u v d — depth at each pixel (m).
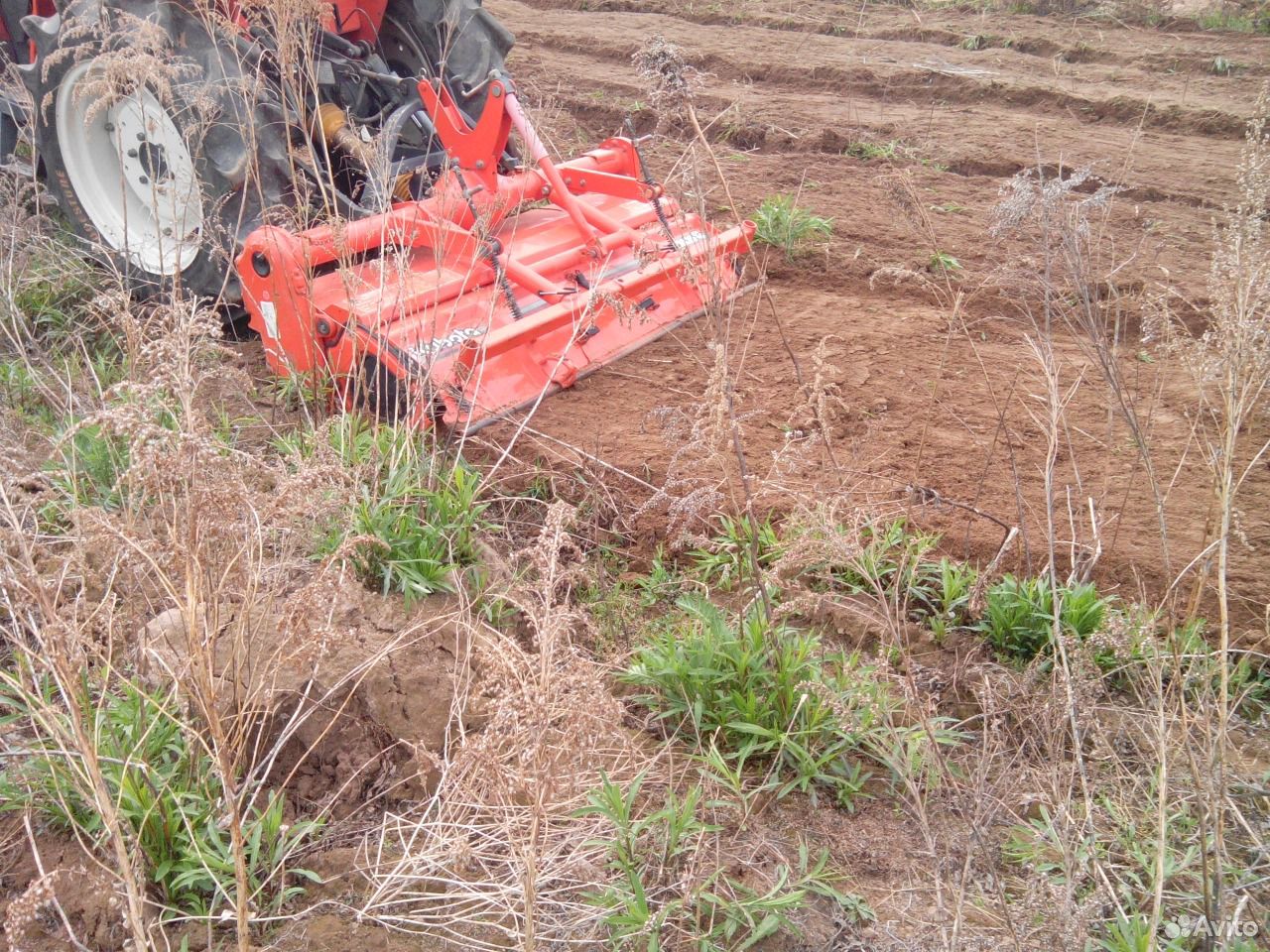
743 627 3.45
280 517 2.90
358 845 2.94
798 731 3.24
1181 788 2.96
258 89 4.70
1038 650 3.61
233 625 3.22
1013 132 8.54
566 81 9.77
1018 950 2.43
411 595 3.56
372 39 5.74
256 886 2.78
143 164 5.45
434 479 4.07
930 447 4.61
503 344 4.49
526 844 2.62
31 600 2.98
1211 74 9.80
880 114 8.99
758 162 7.88
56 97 5.41
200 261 5.18
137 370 4.36
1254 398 2.83
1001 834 3.01
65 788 2.86
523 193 5.18
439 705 3.25
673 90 3.27
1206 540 3.21
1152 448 4.61
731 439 3.76
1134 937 2.50
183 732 2.95
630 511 4.25
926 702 3.09
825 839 3.02
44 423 4.41
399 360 4.42
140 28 4.47
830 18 11.71
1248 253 2.75
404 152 5.86
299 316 4.61
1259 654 3.42
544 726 2.24
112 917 2.69
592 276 5.01
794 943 2.70
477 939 2.69
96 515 2.97
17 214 5.41
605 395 4.92
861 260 6.30
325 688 3.19
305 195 5.07
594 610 3.79
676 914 2.73
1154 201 7.26
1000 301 5.80
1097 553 3.62
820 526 3.20
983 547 4.05
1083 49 10.40
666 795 3.12
